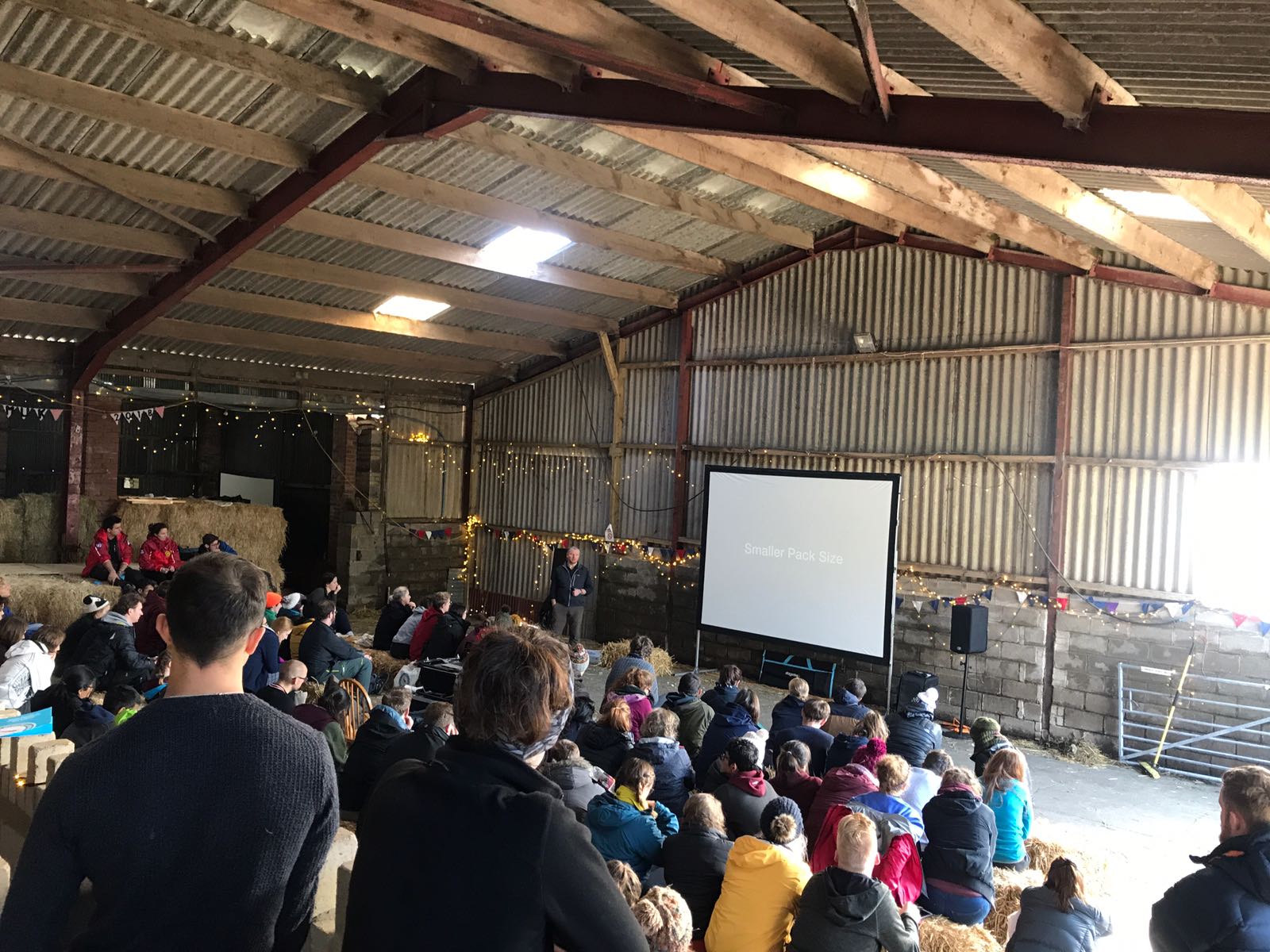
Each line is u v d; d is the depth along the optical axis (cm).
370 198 1017
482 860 151
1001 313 1065
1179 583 947
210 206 927
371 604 1559
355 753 523
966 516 1088
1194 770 927
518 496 1583
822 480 1107
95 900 165
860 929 373
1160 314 959
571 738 702
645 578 1386
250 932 168
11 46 711
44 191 908
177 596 173
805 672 1187
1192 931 277
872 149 598
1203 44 455
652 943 347
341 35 745
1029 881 559
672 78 599
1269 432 898
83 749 167
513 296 1311
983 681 1061
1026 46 468
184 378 1350
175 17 704
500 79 746
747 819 531
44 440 1623
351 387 1511
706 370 1329
